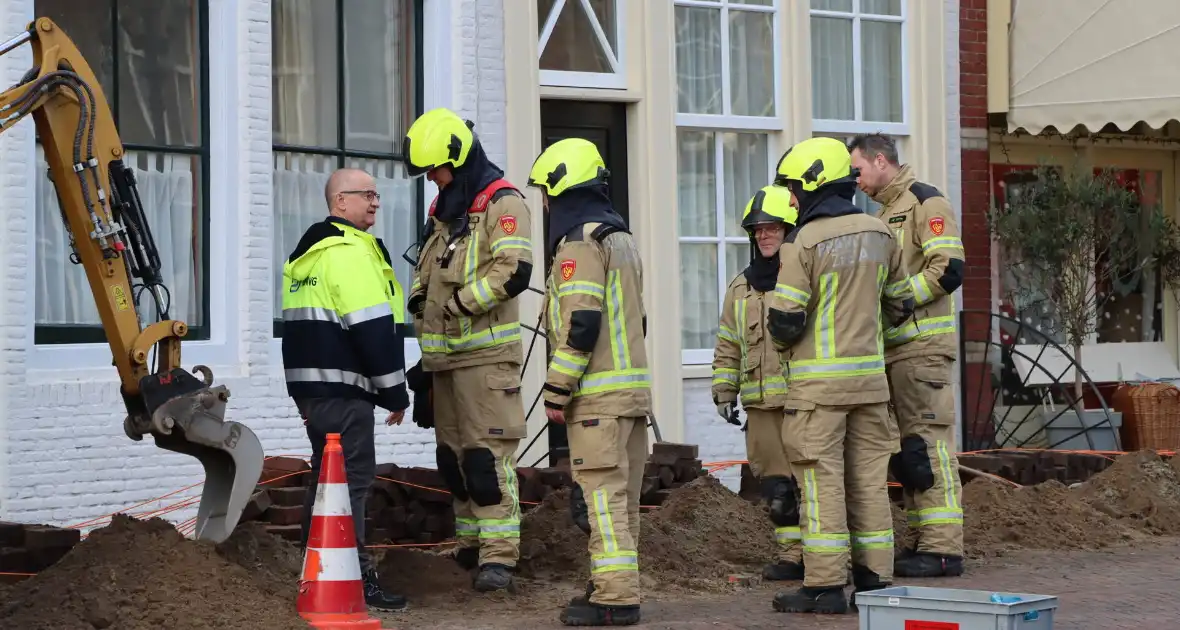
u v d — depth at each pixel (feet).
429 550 34.35
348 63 40.81
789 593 28.96
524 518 34.55
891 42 52.01
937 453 33.55
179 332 27.09
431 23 41.96
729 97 48.52
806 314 28.27
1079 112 53.11
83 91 25.89
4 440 33.22
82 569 25.59
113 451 34.99
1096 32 52.70
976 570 34.42
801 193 28.84
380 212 41.47
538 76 43.62
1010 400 55.52
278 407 38.01
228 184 37.65
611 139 46.26
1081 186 53.93
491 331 30.01
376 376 27.94
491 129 42.65
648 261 45.91
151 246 27.14
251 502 32.04
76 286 35.50
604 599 27.27
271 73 38.70
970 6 53.62
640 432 28.35
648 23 46.03
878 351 28.66
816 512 28.50
